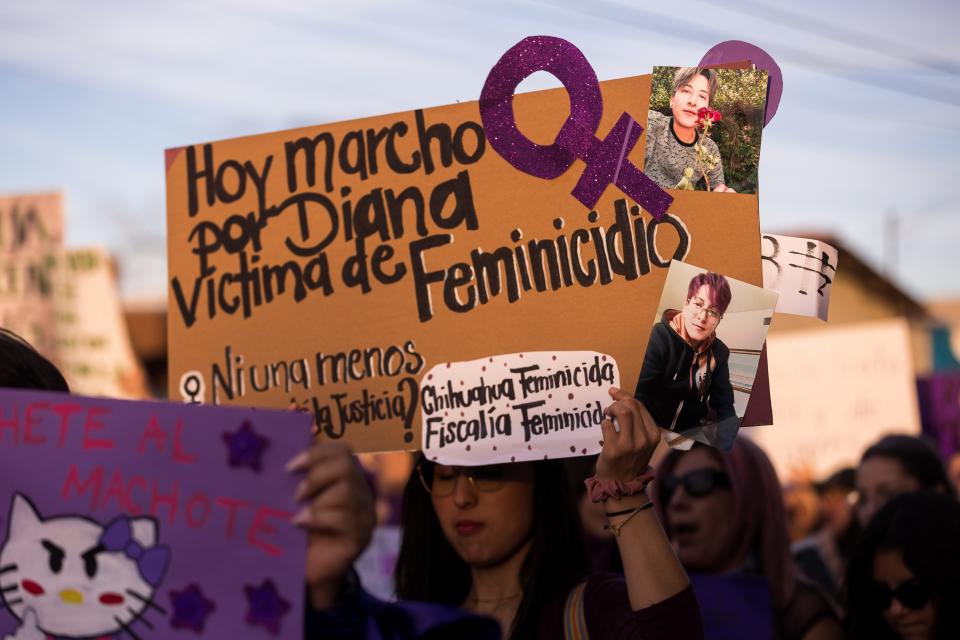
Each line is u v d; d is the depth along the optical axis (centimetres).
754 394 216
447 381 224
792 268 220
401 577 264
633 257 220
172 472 169
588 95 224
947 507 293
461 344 224
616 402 209
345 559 164
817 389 669
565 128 224
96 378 575
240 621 164
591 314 220
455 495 242
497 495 239
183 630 165
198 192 240
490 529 239
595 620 221
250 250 236
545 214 224
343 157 234
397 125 233
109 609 168
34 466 171
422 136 231
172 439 169
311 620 168
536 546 238
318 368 229
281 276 234
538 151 225
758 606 307
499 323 223
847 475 530
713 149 220
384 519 684
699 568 342
